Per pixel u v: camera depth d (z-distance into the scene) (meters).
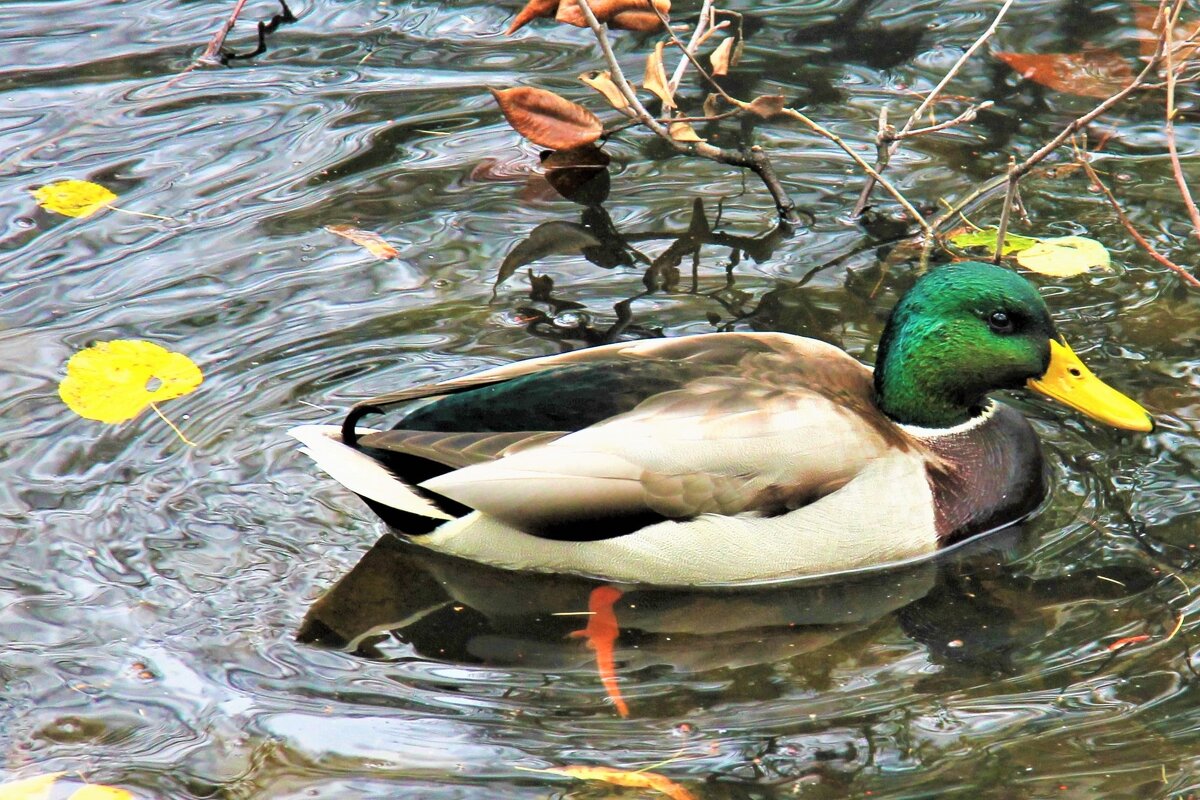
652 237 12.73
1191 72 14.42
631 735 8.02
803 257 12.42
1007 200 11.85
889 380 9.97
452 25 15.77
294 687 8.40
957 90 14.46
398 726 8.10
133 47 15.29
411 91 14.62
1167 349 11.02
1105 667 8.42
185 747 7.93
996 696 8.25
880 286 11.99
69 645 8.65
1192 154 13.38
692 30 15.52
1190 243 12.24
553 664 8.69
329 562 9.46
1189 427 10.27
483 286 12.05
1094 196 12.94
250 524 9.72
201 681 8.42
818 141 13.89
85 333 11.38
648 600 9.33
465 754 7.88
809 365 9.73
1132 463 10.14
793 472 9.09
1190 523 9.54
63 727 8.05
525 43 15.42
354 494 10.09
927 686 8.38
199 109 14.27
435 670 8.60
